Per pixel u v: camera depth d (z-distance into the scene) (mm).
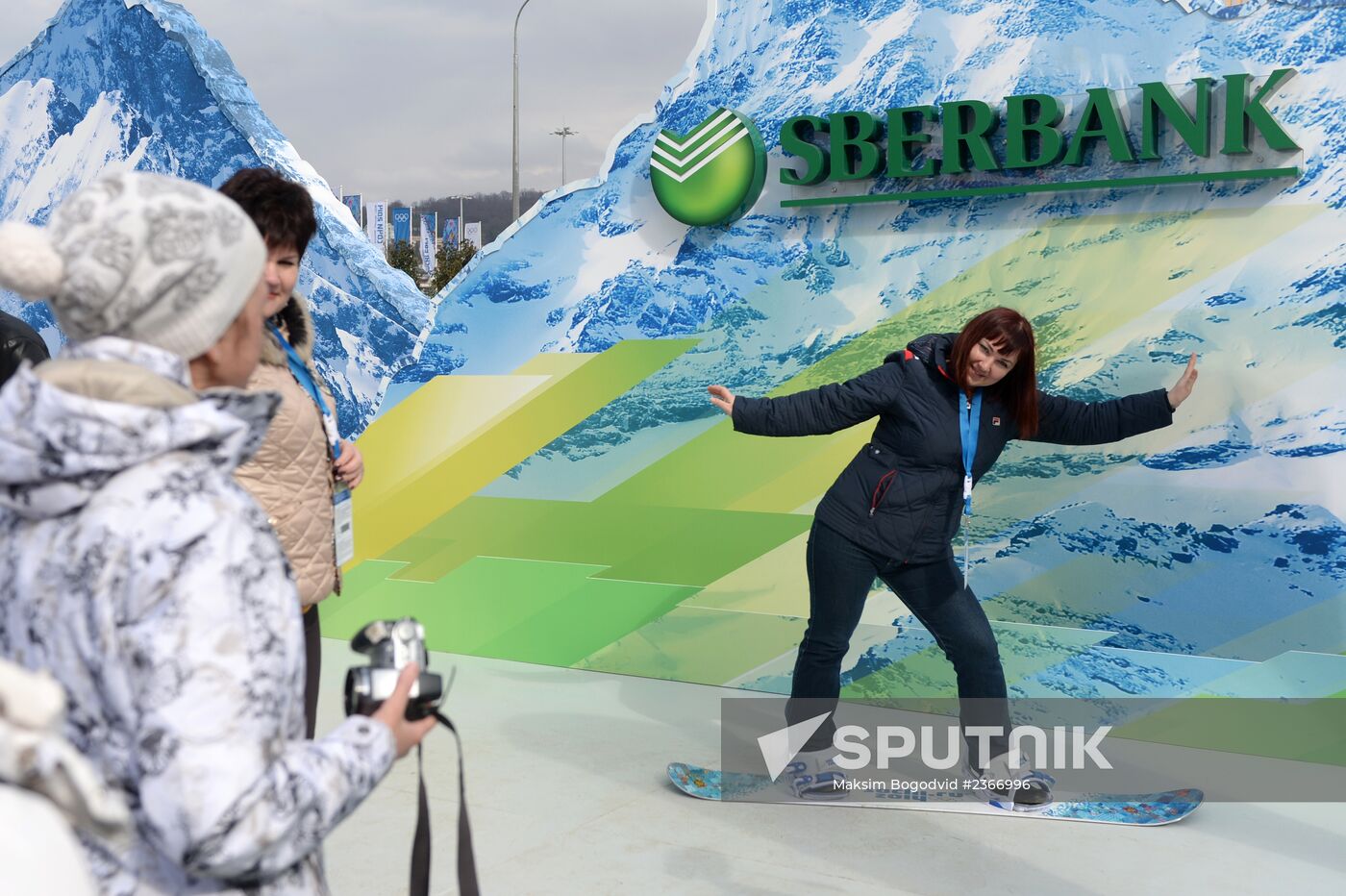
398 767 4297
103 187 1377
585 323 5465
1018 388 3828
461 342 5773
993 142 4559
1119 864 3500
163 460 1323
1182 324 4309
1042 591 4605
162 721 1237
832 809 3934
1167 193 4305
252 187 2658
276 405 1471
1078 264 4465
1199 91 4105
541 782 4168
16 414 1282
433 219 44781
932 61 4656
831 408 3883
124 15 6574
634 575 5367
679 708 4941
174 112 6477
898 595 4055
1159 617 4418
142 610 1260
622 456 5406
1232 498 4266
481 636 5715
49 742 1163
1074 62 4402
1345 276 4043
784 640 5066
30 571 1312
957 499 3941
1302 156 4074
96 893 1257
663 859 3570
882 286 4828
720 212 5000
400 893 3350
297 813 1308
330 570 2844
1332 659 4145
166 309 1369
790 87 4945
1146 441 4391
